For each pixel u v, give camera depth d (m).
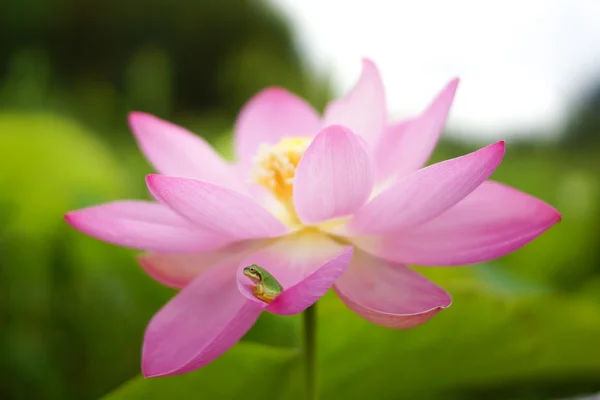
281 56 4.80
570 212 1.45
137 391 0.71
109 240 0.70
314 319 0.70
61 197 1.19
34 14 4.59
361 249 0.72
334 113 0.79
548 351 0.76
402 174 0.73
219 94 5.53
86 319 0.90
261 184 0.77
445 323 0.74
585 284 1.14
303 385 0.72
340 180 0.69
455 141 2.34
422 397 0.78
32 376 0.86
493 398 0.80
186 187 0.67
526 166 2.21
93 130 2.30
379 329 0.73
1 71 4.29
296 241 0.71
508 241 0.69
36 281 0.93
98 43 5.07
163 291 0.89
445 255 0.70
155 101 1.86
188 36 5.52
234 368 0.71
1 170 1.20
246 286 0.67
